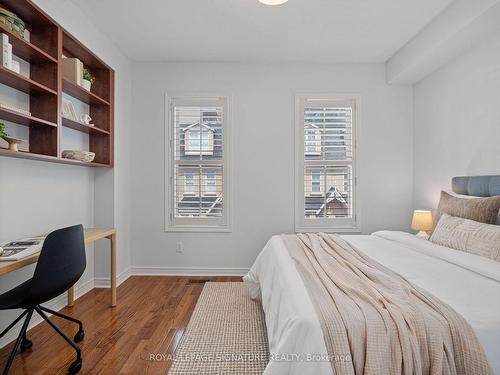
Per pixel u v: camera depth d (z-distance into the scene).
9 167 2.16
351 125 3.76
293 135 3.72
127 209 3.62
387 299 1.35
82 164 2.79
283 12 2.63
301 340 1.19
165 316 2.55
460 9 2.38
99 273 3.35
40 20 2.25
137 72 3.71
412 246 2.44
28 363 1.88
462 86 2.87
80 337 2.14
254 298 2.80
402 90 3.74
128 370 1.81
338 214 3.78
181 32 3.00
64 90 2.66
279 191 3.73
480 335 1.17
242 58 3.60
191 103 3.73
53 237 1.73
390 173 3.76
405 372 1.12
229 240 3.74
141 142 3.72
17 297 1.73
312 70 3.72
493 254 1.86
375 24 2.83
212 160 3.73
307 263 1.96
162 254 3.74
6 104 2.10
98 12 2.65
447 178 3.12
